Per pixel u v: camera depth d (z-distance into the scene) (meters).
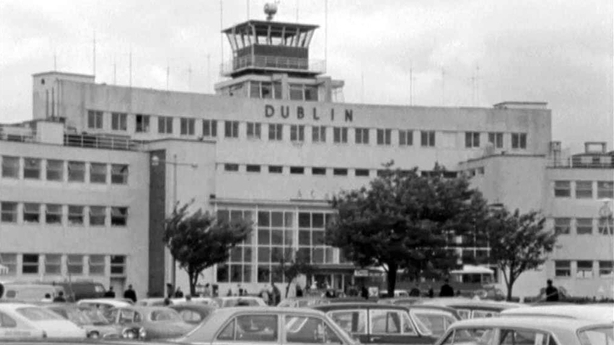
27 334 34.94
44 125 101.31
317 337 25.06
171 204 104.06
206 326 24.95
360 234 76.81
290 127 117.94
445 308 30.08
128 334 40.41
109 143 105.38
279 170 117.19
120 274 103.56
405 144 121.19
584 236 117.38
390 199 77.06
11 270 97.88
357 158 119.56
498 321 19.59
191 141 105.25
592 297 107.00
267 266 107.94
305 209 110.19
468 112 123.06
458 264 81.25
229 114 115.88
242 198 111.12
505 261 86.31
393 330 29.02
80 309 41.88
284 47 127.69
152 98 113.00
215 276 105.25
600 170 118.25
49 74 111.06
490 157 116.75
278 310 25.17
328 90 125.88
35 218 99.56
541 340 18.70
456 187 78.31
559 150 125.19
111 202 103.25
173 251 91.38
